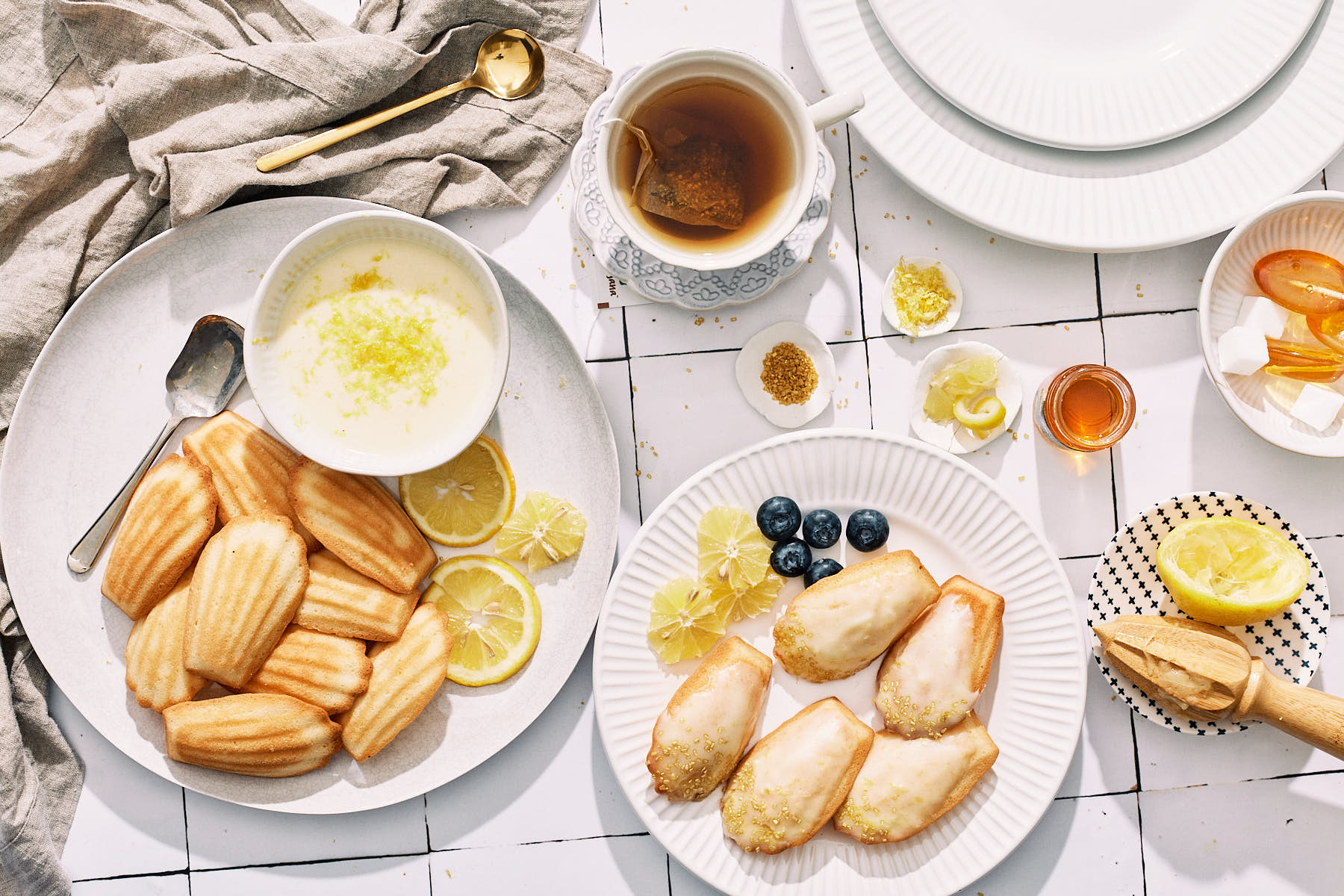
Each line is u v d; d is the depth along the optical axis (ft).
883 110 2.45
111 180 2.44
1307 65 2.44
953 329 2.52
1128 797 2.53
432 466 2.31
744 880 2.45
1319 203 2.43
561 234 2.51
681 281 2.47
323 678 2.40
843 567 2.48
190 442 2.39
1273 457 2.52
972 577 2.48
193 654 2.37
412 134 2.46
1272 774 2.52
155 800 2.50
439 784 2.46
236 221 2.42
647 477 2.52
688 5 2.51
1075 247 2.44
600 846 2.52
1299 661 2.44
